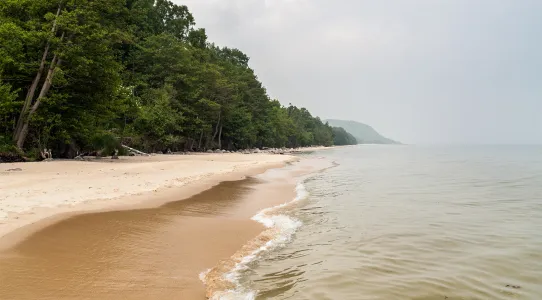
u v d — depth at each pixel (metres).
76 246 6.65
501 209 11.88
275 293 5.12
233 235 8.34
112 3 28.92
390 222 9.91
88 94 26.78
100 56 26.14
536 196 14.84
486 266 6.20
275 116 106.06
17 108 24.27
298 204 12.92
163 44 56.69
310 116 185.25
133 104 40.94
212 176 20.27
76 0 25.23
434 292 5.11
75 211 9.23
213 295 5.00
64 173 16.28
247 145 84.25
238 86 79.56
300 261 6.62
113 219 8.80
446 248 7.35
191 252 6.90
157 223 8.85
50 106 24.33
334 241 8.00
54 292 4.70
